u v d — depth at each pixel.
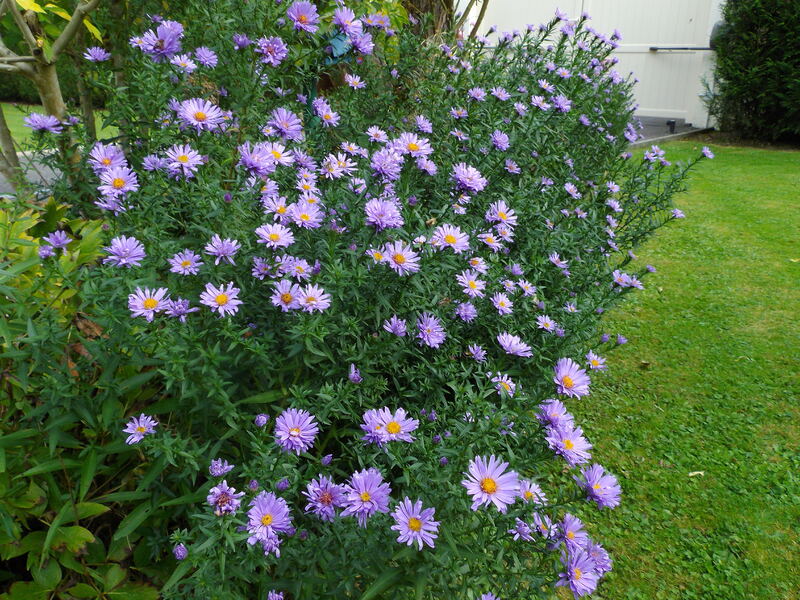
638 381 1.04
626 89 1.66
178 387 0.53
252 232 0.58
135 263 0.50
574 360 0.81
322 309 0.52
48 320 0.50
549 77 1.04
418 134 0.87
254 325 0.54
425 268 0.60
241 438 0.52
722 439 0.91
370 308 0.57
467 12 1.38
